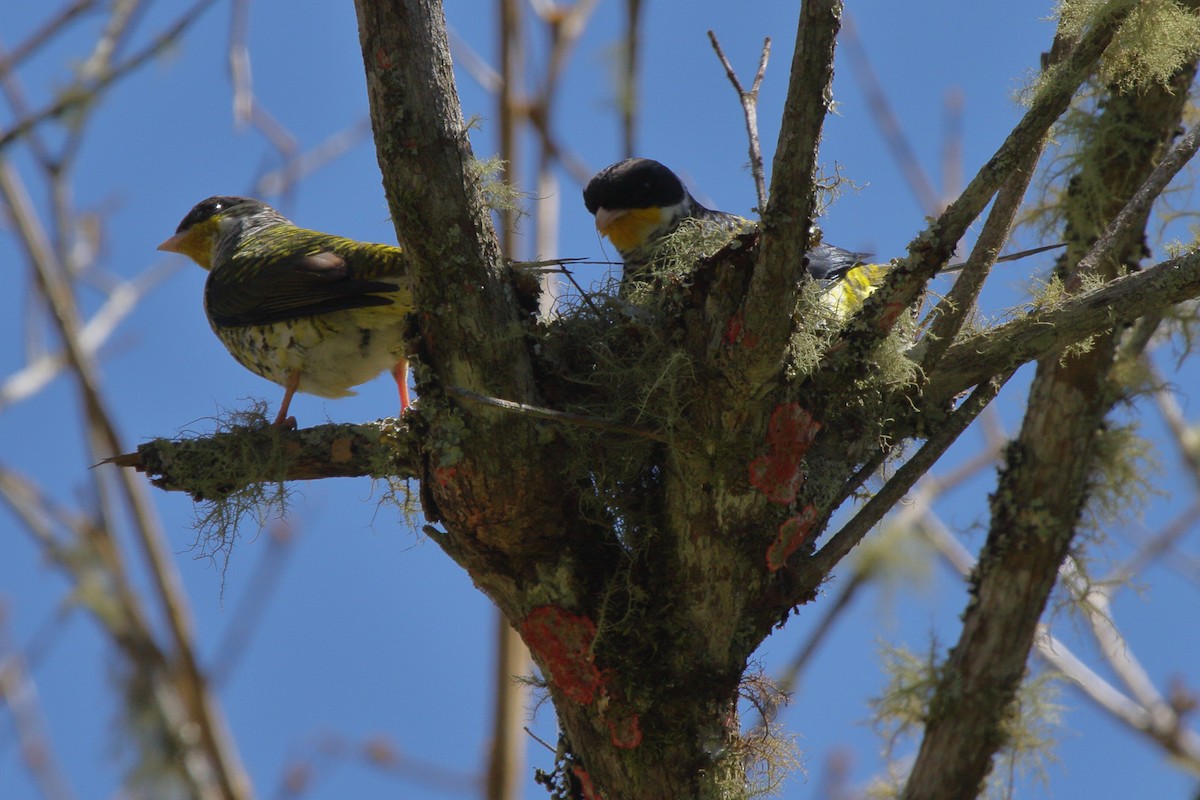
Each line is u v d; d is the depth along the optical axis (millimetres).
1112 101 8133
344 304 8789
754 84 7305
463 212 6074
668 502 6402
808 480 6375
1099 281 6578
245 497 7266
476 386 6188
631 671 6277
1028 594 7816
